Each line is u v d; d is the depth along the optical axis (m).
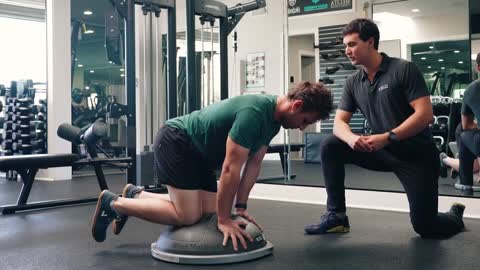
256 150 2.05
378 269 1.90
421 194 2.39
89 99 7.94
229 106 1.97
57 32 5.72
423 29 6.25
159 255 2.09
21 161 3.45
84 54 8.19
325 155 2.64
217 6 4.55
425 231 2.46
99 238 2.29
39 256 2.18
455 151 4.88
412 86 2.35
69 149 5.81
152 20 5.24
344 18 5.66
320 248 2.28
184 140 2.05
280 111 1.97
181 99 5.66
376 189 3.51
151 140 5.03
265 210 3.43
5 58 7.11
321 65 5.64
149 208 2.13
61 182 5.51
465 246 2.29
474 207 3.14
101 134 3.96
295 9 5.65
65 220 3.15
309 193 3.85
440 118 5.41
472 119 3.83
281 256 2.13
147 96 5.24
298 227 2.80
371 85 2.51
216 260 2.00
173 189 2.09
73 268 1.97
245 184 2.21
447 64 6.16
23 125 5.79
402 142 2.42
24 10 7.26
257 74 5.88
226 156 1.93
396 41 6.30
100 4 7.85
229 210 2.05
